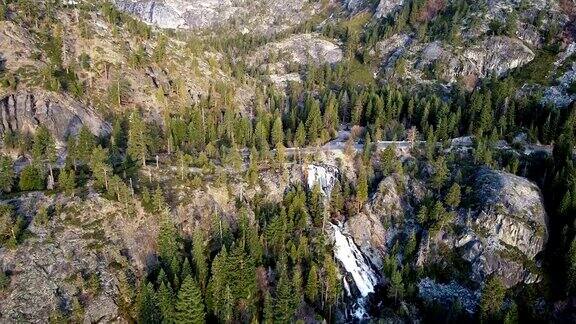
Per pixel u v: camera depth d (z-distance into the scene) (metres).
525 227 125.06
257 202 131.62
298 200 130.00
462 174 143.50
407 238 132.50
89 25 178.62
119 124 142.88
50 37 163.00
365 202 140.12
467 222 129.00
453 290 123.12
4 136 131.88
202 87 186.38
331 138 169.38
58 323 93.50
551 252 126.19
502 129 162.62
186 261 104.81
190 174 131.75
